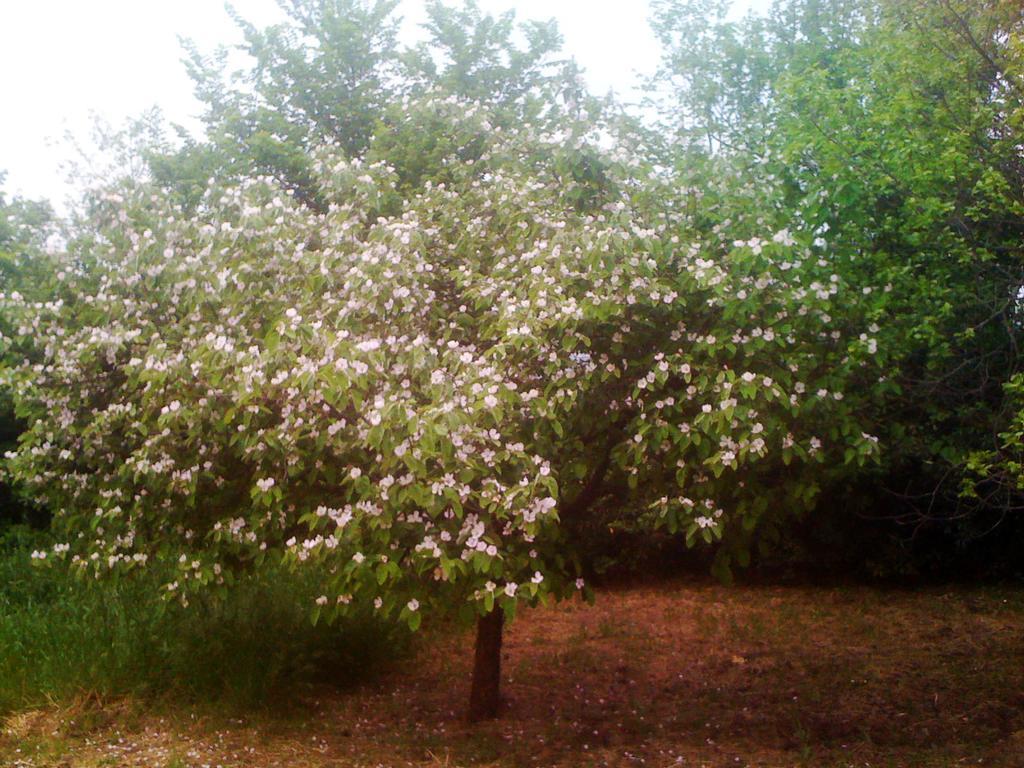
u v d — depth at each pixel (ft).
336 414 15.08
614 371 15.30
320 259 16.25
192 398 15.93
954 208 19.66
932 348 20.03
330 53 39.65
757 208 18.39
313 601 22.89
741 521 16.99
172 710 19.22
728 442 14.44
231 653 20.48
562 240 15.92
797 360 16.10
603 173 18.33
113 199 18.02
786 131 23.22
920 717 19.20
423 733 18.43
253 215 16.49
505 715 19.62
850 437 15.98
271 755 17.13
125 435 17.95
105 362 18.42
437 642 25.43
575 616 30.04
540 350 15.10
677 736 18.31
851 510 31.04
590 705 20.47
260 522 15.79
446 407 13.20
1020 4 20.11
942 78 21.11
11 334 21.24
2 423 34.60
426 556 13.84
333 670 21.57
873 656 24.29
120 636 21.09
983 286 20.01
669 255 16.37
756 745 17.74
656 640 26.76
